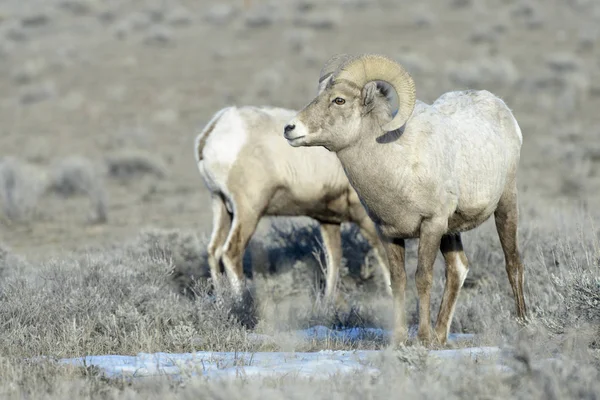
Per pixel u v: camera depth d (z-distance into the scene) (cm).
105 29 19175
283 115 4178
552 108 11719
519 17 17325
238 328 3191
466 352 2598
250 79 14162
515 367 2206
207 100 13162
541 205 6162
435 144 2905
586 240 3988
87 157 10412
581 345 2494
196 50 16538
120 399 2127
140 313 3259
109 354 2905
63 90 14350
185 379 2258
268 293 4147
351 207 4081
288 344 2856
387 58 2781
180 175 9281
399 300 3012
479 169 3064
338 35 16675
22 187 7194
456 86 12812
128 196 8144
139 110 12950
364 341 3112
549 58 13862
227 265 4084
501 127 3272
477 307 3550
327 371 2384
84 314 3170
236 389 2022
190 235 4875
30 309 3136
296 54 15612
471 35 15675
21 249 5800
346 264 4506
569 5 17788
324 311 3700
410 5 18712
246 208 4103
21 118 12925
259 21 18150
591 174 8462
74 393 2216
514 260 3338
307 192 4081
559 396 1936
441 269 4222
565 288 3056
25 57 16875
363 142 2873
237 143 4103
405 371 2277
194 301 3584
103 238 6097
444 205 2925
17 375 2403
